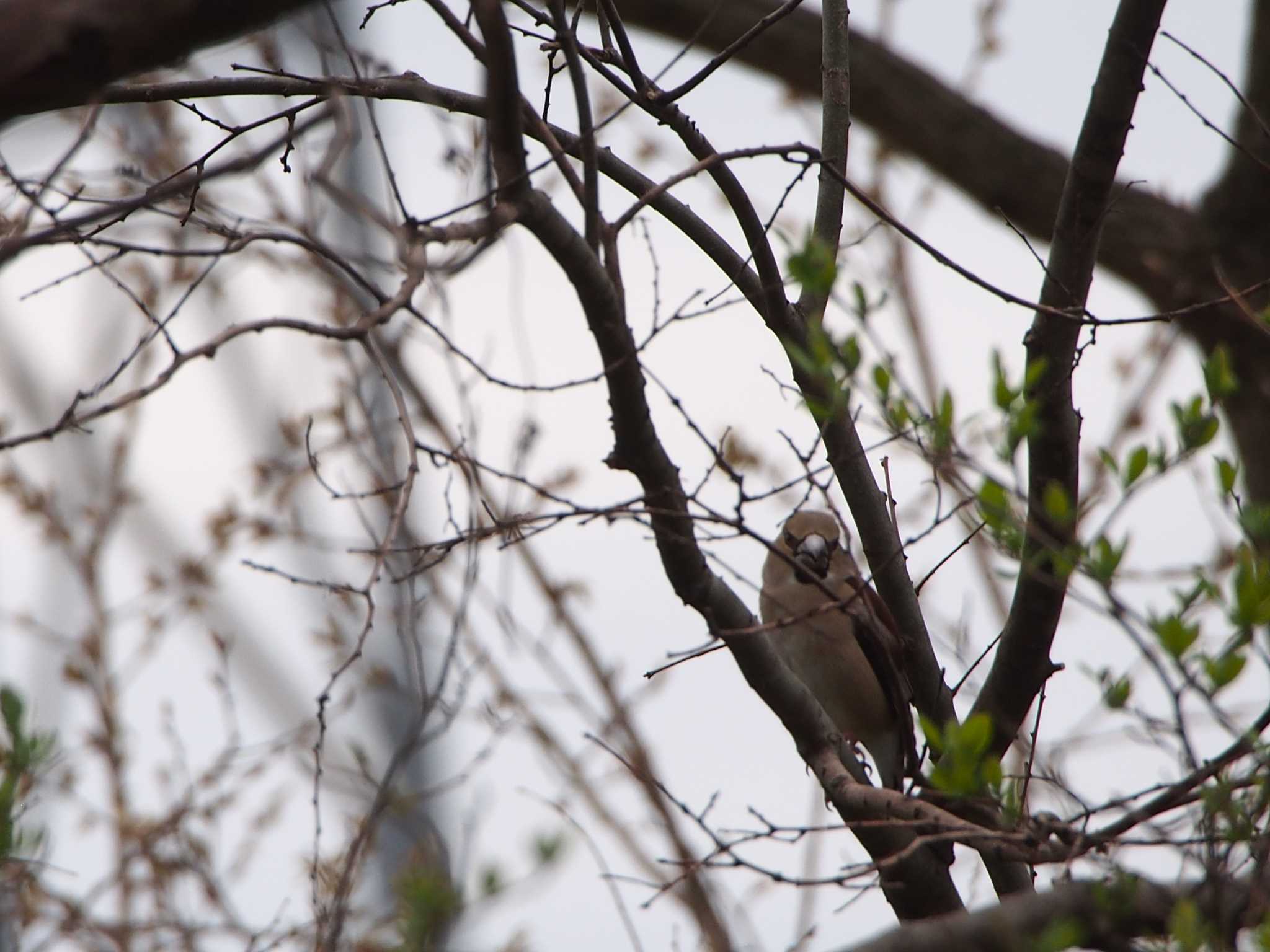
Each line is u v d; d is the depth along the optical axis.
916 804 9.45
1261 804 7.10
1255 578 6.80
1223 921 7.06
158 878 11.75
